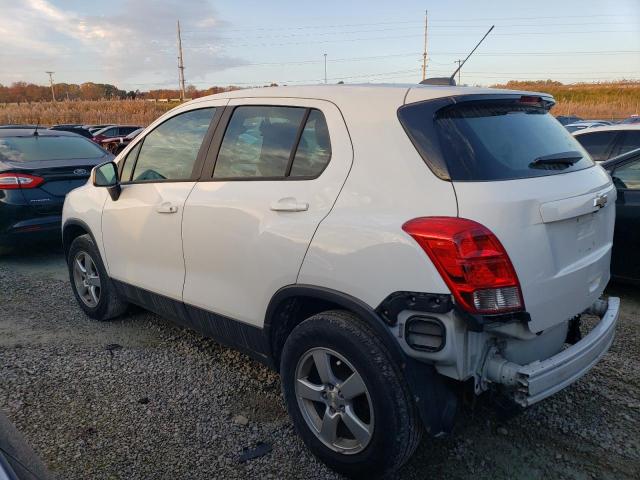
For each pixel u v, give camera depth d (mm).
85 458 2734
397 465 2418
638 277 4887
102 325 4496
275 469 2686
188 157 3520
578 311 2596
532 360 2561
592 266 2660
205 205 3203
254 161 3066
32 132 7414
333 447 2613
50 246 6988
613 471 2658
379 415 2355
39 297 5234
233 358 3883
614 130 6410
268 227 2803
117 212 3975
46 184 6449
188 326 3631
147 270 3783
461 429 3014
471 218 2186
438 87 2752
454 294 2158
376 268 2334
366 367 2365
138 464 2699
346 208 2518
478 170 2314
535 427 3027
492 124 2590
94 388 3426
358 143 2588
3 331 4352
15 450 1478
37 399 3273
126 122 46531
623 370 3635
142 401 3271
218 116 3369
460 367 2238
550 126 2963
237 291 3045
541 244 2291
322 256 2527
